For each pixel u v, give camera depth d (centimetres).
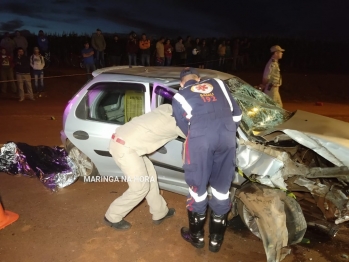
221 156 306
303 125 378
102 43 1338
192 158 301
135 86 405
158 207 378
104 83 424
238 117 318
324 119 404
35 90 1236
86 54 1255
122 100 452
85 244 350
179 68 466
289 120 396
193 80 326
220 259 332
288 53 2105
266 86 688
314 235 369
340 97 1491
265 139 347
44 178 458
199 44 1655
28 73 1075
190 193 324
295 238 327
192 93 307
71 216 398
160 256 335
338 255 339
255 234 346
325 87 1598
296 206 327
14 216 391
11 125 773
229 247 351
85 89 436
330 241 360
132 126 344
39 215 399
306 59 2102
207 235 366
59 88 1291
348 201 311
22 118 845
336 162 322
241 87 434
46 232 368
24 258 327
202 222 333
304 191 344
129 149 341
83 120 429
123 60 1623
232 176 317
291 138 345
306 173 319
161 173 398
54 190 451
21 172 490
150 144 346
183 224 388
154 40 1847
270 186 323
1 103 1038
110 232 371
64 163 486
